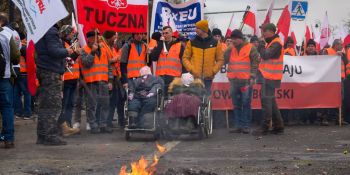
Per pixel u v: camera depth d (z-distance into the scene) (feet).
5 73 28.14
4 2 66.44
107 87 37.19
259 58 35.96
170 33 38.06
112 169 22.57
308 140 32.12
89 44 36.65
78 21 34.91
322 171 21.79
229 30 52.90
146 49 39.24
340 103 42.60
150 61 39.58
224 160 24.67
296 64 42.80
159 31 42.29
